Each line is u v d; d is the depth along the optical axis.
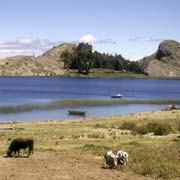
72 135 55.78
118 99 151.12
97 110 111.81
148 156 33.41
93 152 37.84
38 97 155.25
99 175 26.36
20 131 60.97
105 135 56.44
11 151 34.59
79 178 25.30
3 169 28.23
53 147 42.91
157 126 60.50
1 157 34.12
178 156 33.44
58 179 24.98
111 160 29.27
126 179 25.34
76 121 79.81
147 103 139.12
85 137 54.16
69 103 128.88
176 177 26.62
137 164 29.98
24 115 97.00
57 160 32.62
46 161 31.98
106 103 133.38
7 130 62.81
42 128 65.62
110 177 25.80
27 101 134.38
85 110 111.12
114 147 42.22
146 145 44.72
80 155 35.94
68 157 34.47
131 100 147.75
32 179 24.94
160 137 55.19
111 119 81.75
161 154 34.56
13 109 109.31
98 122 75.38
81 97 159.38
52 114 99.88
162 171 27.48
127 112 107.62
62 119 89.31
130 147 42.28
